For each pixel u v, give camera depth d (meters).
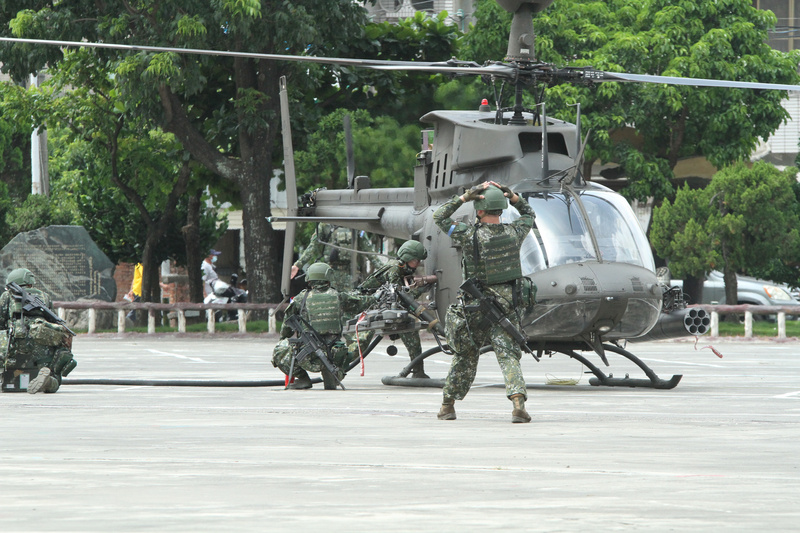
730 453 20.61
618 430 24.88
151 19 82.00
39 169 118.25
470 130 41.12
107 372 51.38
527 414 26.58
